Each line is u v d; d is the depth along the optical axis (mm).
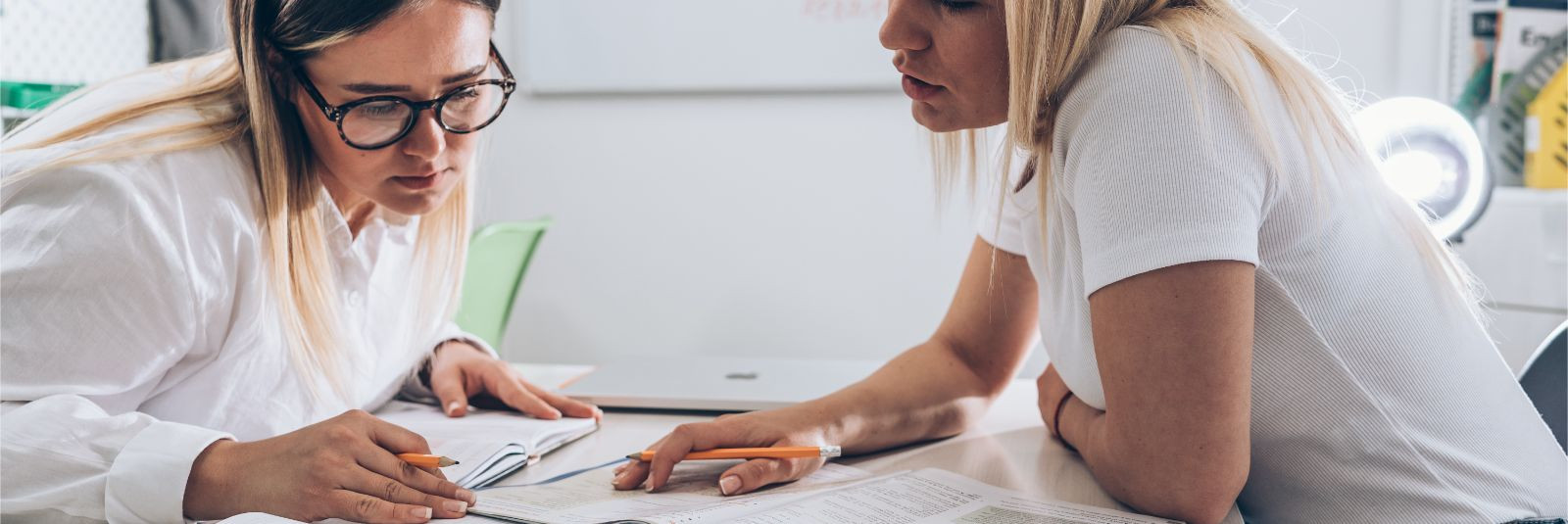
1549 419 916
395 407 1083
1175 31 700
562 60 2561
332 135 827
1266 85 710
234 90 882
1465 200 1229
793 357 2559
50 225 730
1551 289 1818
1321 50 2252
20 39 1820
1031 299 1003
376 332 1058
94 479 702
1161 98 667
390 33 775
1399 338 722
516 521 660
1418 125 1236
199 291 798
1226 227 641
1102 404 827
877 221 2492
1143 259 647
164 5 2111
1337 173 728
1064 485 792
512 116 2607
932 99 781
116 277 741
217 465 703
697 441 797
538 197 2623
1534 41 2053
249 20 808
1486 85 2119
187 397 862
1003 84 749
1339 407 717
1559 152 1995
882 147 2475
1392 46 2223
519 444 849
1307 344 711
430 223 1092
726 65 2504
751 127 2523
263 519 618
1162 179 651
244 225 839
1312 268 706
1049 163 767
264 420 905
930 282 2482
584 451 916
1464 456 712
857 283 2518
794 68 2480
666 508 688
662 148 2562
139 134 795
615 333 2625
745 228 2553
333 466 690
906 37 750
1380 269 733
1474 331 782
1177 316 644
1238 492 675
